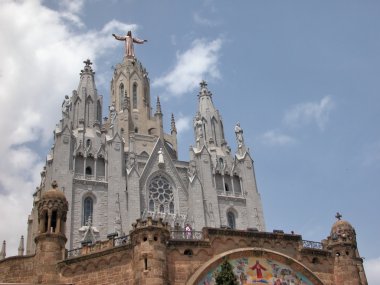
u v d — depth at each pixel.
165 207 84.62
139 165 89.06
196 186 88.31
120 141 86.94
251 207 91.50
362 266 45.44
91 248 37.66
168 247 35.19
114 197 80.00
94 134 88.56
